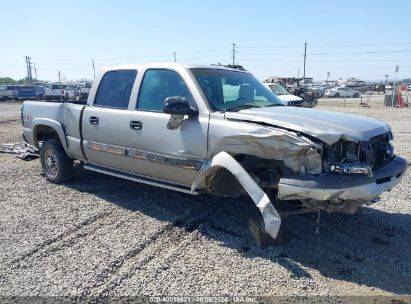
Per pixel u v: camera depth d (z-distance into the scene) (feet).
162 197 19.75
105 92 19.30
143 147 16.90
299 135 12.71
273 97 18.38
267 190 14.39
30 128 23.29
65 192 20.74
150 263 13.04
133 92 17.76
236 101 16.40
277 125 13.25
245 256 13.57
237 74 18.22
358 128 13.39
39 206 18.51
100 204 18.79
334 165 12.57
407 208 18.53
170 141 15.79
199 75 16.19
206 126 14.69
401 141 38.81
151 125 16.44
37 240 14.69
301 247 14.28
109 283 11.77
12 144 35.24
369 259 13.42
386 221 16.87
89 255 13.52
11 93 150.51
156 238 14.98
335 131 12.62
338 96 172.76
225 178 14.90
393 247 14.38
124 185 21.94
